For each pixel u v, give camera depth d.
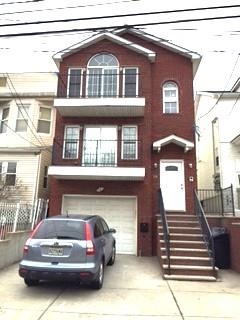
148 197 14.80
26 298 7.23
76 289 8.03
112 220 15.01
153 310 6.63
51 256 7.48
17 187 17.48
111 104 14.70
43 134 18.72
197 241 11.22
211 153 20.11
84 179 15.11
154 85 16.31
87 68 16.36
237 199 14.00
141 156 15.16
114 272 10.20
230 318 6.24
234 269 10.94
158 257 12.26
